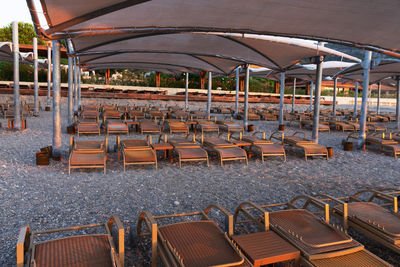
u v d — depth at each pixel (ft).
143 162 23.47
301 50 36.50
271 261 9.04
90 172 22.45
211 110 83.15
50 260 8.46
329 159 30.27
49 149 25.91
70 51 39.88
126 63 70.74
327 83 127.75
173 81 107.96
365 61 34.73
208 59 54.19
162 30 23.16
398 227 11.58
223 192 19.12
